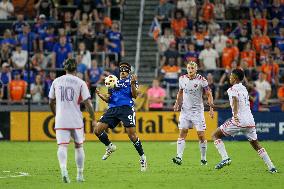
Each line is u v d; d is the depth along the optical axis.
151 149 68.00
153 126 78.94
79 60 86.25
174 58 88.12
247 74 84.69
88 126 79.12
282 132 78.88
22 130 79.81
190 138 78.88
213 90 82.75
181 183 41.97
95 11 96.50
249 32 94.75
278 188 39.94
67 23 94.25
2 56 90.56
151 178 44.56
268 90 84.38
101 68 86.88
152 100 81.62
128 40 97.44
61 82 41.00
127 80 49.62
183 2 96.19
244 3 98.00
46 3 97.75
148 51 95.81
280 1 97.50
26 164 54.06
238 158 58.72
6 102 84.81
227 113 78.19
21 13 103.12
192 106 52.16
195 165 53.06
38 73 87.62
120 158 58.72
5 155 61.72
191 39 92.44
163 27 95.81
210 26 92.88
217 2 97.44
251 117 47.62
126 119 49.00
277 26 96.00
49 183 42.03
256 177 45.19
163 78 87.25
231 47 88.88
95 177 45.16
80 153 41.97
